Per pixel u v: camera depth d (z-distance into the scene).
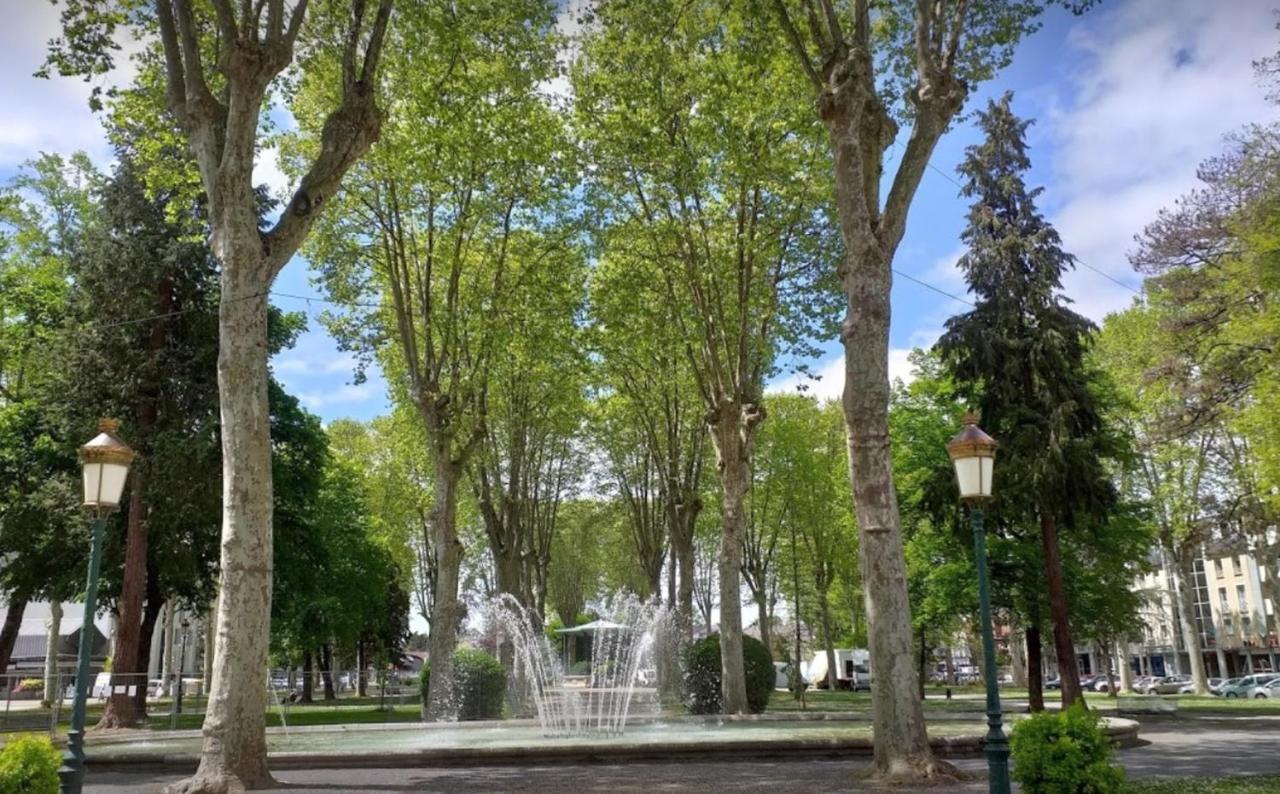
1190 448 35.47
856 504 12.46
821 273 24.81
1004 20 16.52
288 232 13.23
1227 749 15.65
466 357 25.98
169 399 27.47
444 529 24.12
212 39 16.20
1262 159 21.98
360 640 53.81
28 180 31.98
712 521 46.97
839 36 13.56
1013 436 24.36
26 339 31.25
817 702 36.25
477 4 18.47
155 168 17.75
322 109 22.67
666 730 18.89
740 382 23.97
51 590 30.30
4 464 29.72
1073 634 28.45
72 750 9.12
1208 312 25.38
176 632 63.59
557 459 43.69
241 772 11.44
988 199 25.75
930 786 11.01
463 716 23.97
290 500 32.34
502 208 24.67
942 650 76.44
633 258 25.22
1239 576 67.69
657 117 21.78
